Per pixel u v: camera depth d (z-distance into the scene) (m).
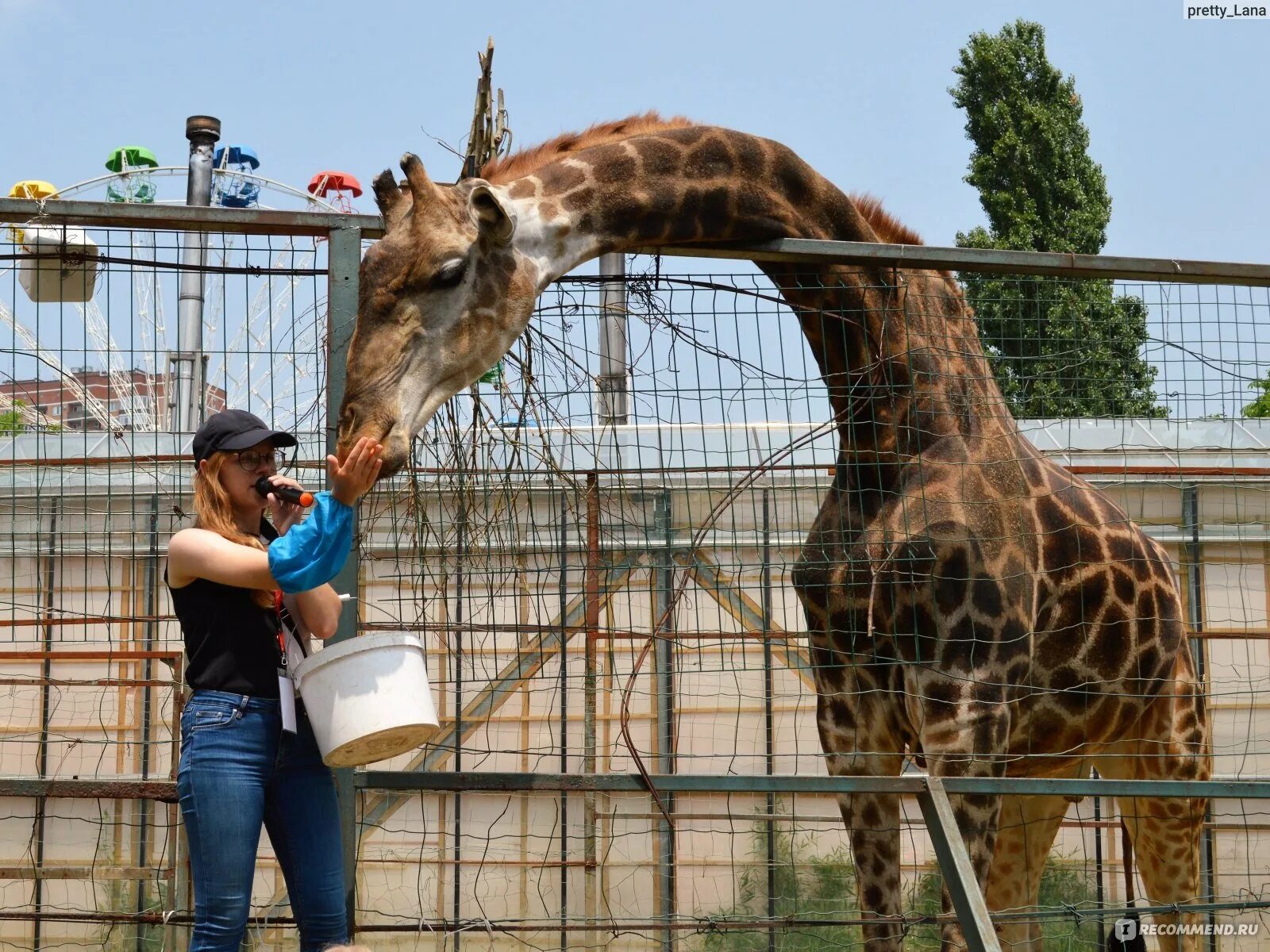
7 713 11.13
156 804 11.04
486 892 10.80
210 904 2.98
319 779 3.21
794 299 4.17
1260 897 5.75
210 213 3.69
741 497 9.31
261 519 3.36
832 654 4.23
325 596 3.32
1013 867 5.58
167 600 10.48
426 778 3.56
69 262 3.99
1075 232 23.52
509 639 10.98
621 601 10.69
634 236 3.89
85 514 4.96
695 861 10.75
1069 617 4.62
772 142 4.10
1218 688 10.84
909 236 4.49
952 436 4.17
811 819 4.44
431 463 4.73
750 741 10.84
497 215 3.49
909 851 10.12
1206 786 3.70
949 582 3.95
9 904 10.60
